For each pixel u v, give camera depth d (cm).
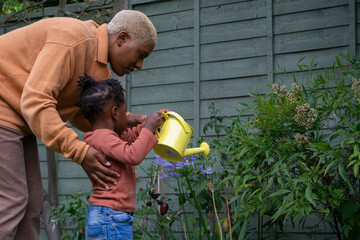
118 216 155
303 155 230
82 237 293
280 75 331
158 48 375
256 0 345
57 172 389
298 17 332
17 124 163
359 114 234
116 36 177
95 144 158
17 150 163
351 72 250
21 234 178
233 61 348
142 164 360
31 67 163
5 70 162
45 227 354
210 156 295
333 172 241
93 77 174
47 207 357
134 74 381
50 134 150
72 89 171
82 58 166
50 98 153
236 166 252
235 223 282
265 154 250
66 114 180
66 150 151
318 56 322
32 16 421
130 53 177
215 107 348
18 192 162
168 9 375
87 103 163
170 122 179
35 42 164
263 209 248
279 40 335
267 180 254
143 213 295
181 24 369
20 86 162
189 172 248
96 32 176
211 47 356
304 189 228
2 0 414
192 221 303
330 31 321
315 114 236
